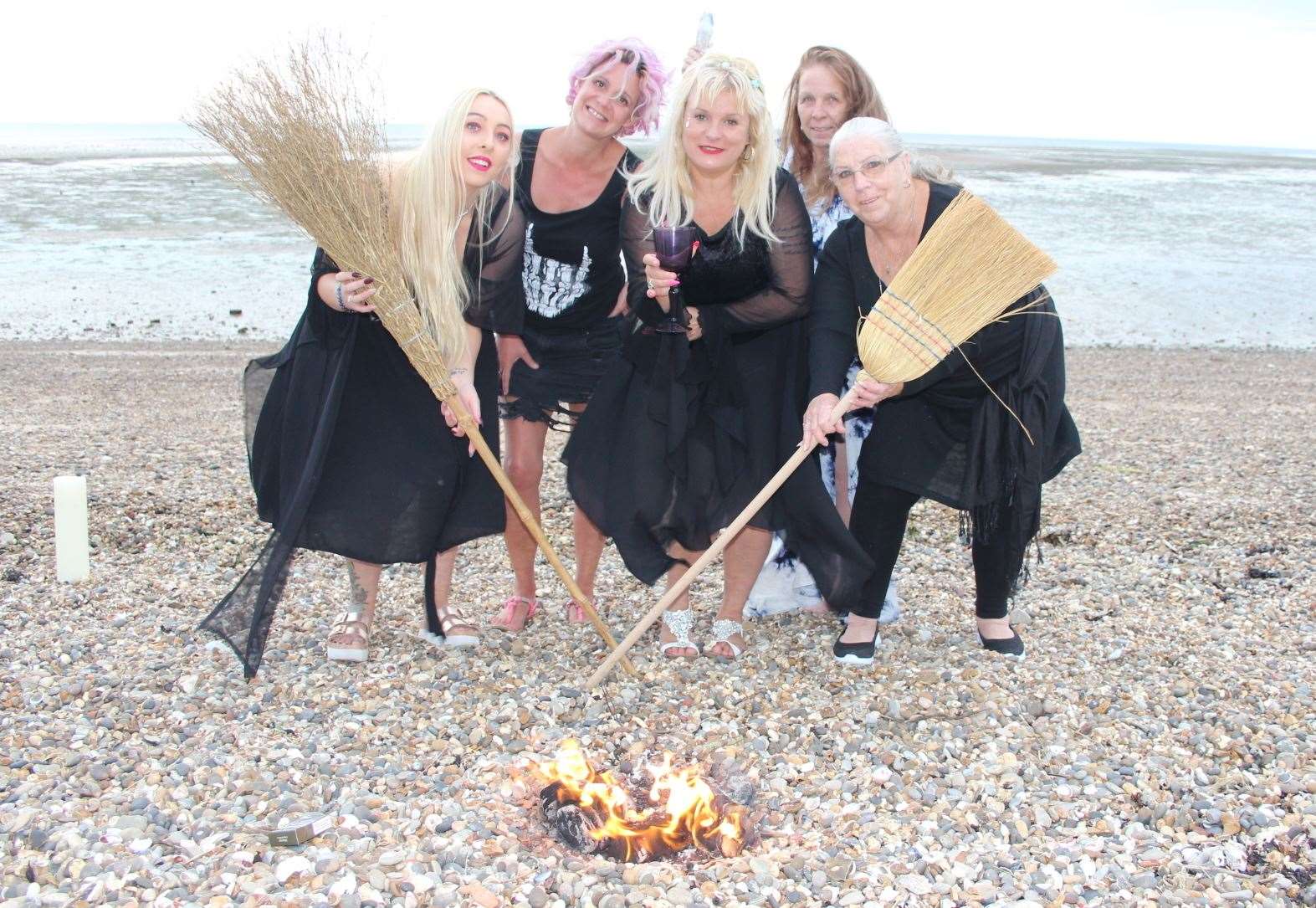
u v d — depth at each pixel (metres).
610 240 4.39
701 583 5.46
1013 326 4.07
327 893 2.90
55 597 5.03
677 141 3.92
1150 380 13.36
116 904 2.80
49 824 3.16
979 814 3.41
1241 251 27.09
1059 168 63.00
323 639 4.61
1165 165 75.75
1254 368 14.55
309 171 3.74
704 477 4.27
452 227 3.91
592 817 3.22
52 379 11.55
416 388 4.16
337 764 3.59
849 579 4.30
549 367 4.56
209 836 3.13
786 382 4.29
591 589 4.93
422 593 5.21
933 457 4.25
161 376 11.96
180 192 33.28
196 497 6.77
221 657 4.37
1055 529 6.53
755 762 3.72
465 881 2.97
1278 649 4.73
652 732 3.91
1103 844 3.26
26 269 19.95
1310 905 2.99
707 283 4.04
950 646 4.73
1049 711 4.10
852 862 3.12
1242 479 8.02
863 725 3.99
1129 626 5.01
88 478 7.23
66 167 43.06
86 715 3.87
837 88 4.41
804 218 4.07
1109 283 22.25
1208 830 3.34
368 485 4.09
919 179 4.03
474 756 3.70
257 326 15.91
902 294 3.81
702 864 3.14
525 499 4.71
